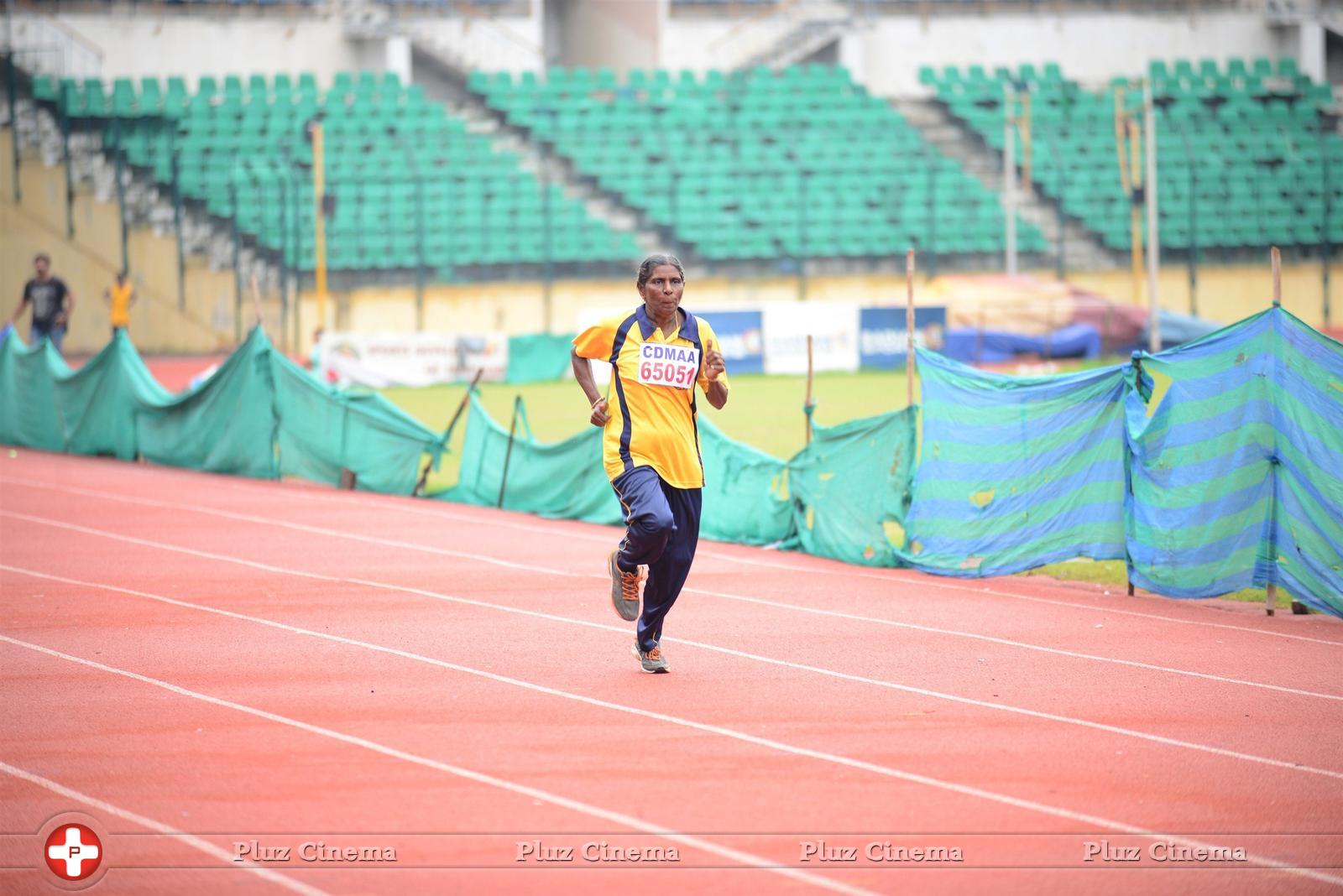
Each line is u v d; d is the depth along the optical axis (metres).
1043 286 117.69
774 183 134.88
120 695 26.39
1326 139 144.75
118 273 118.25
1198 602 35.19
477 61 148.50
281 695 26.34
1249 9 154.88
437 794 20.66
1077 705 25.62
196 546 43.66
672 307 27.11
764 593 36.47
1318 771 21.86
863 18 150.88
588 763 22.11
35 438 71.00
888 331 110.44
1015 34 153.50
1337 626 32.66
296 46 138.38
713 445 46.66
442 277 122.56
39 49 125.25
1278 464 33.62
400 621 32.91
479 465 53.88
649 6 151.75
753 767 21.91
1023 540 37.91
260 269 119.06
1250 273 135.38
